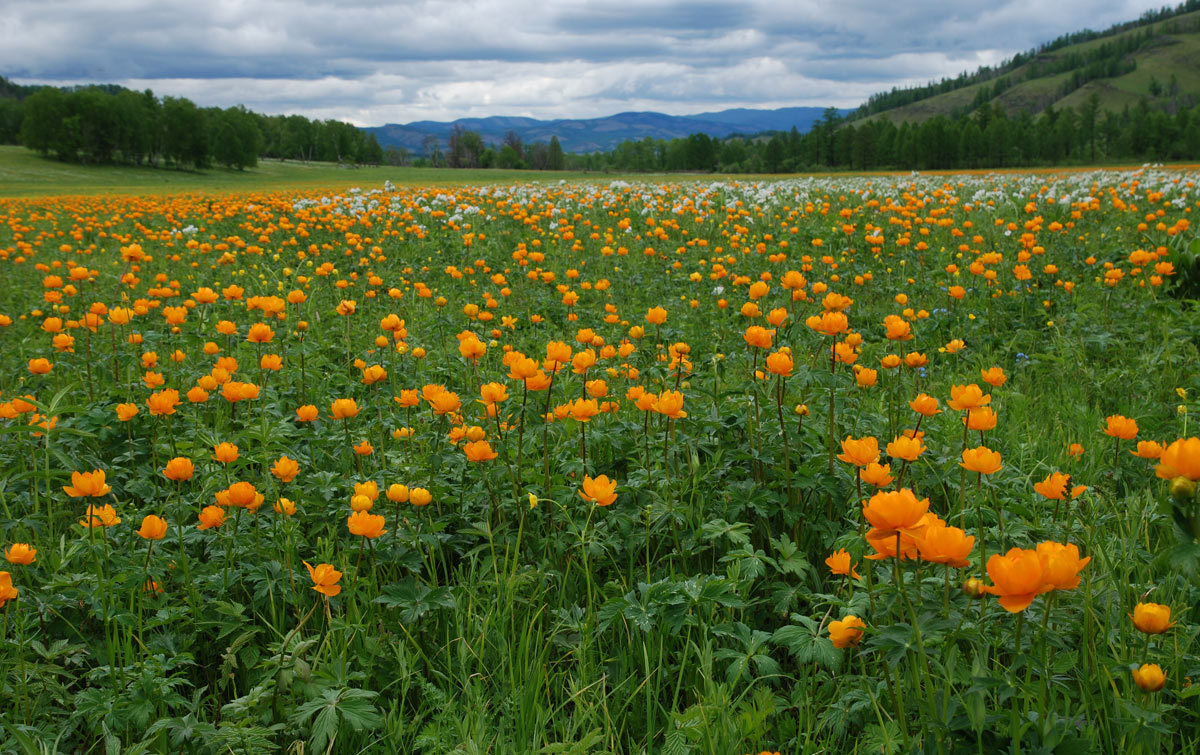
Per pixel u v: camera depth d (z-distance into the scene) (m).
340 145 160.75
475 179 79.19
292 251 13.32
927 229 10.27
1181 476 1.64
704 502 3.25
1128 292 7.71
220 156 112.31
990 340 6.50
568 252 12.49
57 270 10.45
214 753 2.17
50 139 97.25
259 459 3.44
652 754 2.21
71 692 2.56
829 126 139.38
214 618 2.76
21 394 4.96
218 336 6.43
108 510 2.70
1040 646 2.13
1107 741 1.98
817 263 10.30
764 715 2.11
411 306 8.53
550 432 3.71
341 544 3.21
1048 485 2.40
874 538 1.75
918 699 1.88
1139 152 118.12
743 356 5.66
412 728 2.31
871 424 3.80
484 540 3.27
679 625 2.40
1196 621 2.56
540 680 2.40
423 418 4.46
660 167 161.00
